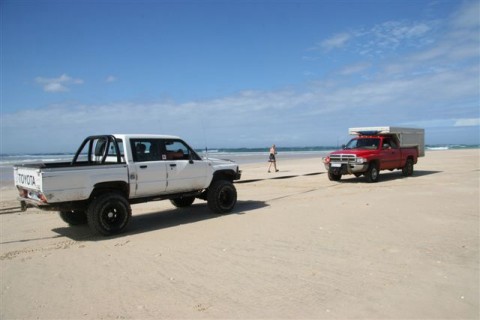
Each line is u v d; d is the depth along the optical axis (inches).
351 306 169.9
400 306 169.2
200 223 349.7
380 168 650.8
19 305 184.5
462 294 179.8
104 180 318.7
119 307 178.2
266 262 229.3
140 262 239.8
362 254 238.7
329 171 661.9
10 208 471.8
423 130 834.2
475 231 288.0
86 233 331.6
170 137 374.0
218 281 203.5
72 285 206.8
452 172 792.3
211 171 393.1
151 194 353.7
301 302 175.3
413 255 234.8
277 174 860.0
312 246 257.9
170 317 166.6
